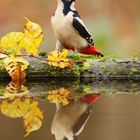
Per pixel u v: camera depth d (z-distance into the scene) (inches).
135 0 625.9
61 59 424.2
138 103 345.1
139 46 631.8
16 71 420.5
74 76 431.5
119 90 393.1
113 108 329.7
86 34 438.9
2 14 608.1
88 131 276.4
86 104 342.0
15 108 327.3
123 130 274.1
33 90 387.9
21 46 425.4
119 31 631.8
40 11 625.9
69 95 370.3
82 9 633.0
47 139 263.7
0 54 426.0
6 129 282.2
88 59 436.5
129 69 433.1
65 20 430.0
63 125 290.4
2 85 414.6
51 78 430.3
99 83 426.9
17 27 612.1
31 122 297.0
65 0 432.1
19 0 610.5
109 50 635.5
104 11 629.9
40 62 426.9
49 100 351.6
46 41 668.1
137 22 629.9
